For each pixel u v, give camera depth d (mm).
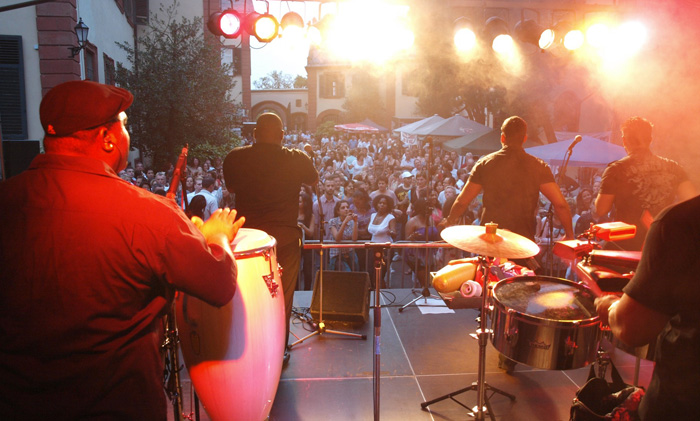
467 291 3135
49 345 1393
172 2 19453
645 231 3588
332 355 3762
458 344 3953
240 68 26562
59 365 1414
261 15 6348
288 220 3209
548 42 6352
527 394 3248
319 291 4258
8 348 1397
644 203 3566
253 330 2182
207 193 8109
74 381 1428
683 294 1400
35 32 10602
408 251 6309
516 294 2641
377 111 37188
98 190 1430
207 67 14703
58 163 1456
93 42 12578
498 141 13117
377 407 2736
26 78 10688
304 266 6488
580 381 3404
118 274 1420
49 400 1423
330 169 15812
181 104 13828
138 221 1427
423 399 3203
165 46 14344
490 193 3697
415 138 23984
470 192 3801
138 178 10656
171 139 14297
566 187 10688
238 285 2164
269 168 3139
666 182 3545
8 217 1399
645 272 1443
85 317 1399
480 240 2686
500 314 2531
